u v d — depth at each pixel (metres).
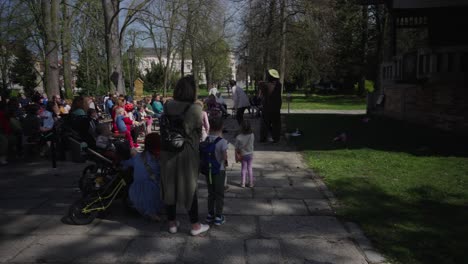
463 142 9.56
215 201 4.61
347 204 5.19
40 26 19.41
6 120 8.67
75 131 5.76
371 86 43.50
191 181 4.09
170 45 39.12
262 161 8.05
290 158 8.35
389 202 5.19
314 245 4.00
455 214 4.68
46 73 18.67
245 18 29.47
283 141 10.76
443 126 11.91
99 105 22.00
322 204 5.27
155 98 14.77
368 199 5.34
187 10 24.34
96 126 5.88
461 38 15.98
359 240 4.06
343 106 27.66
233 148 9.79
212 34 29.62
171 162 4.07
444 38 16.34
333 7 29.94
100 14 26.14
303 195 5.70
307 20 28.39
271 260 3.69
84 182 5.64
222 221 4.60
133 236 4.29
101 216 4.89
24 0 19.83
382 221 4.51
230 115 20.30
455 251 3.68
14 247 4.01
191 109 4.05
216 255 3.80
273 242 4.09
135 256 3.80
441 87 11.90
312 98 40.66
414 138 10.49
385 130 12.40
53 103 10.77
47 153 9.12
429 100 12.83
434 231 4.18
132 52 30.34
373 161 7.69
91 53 32.44
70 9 23.70
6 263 3.65
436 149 8.76
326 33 30.06
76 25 28.41
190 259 3.73
